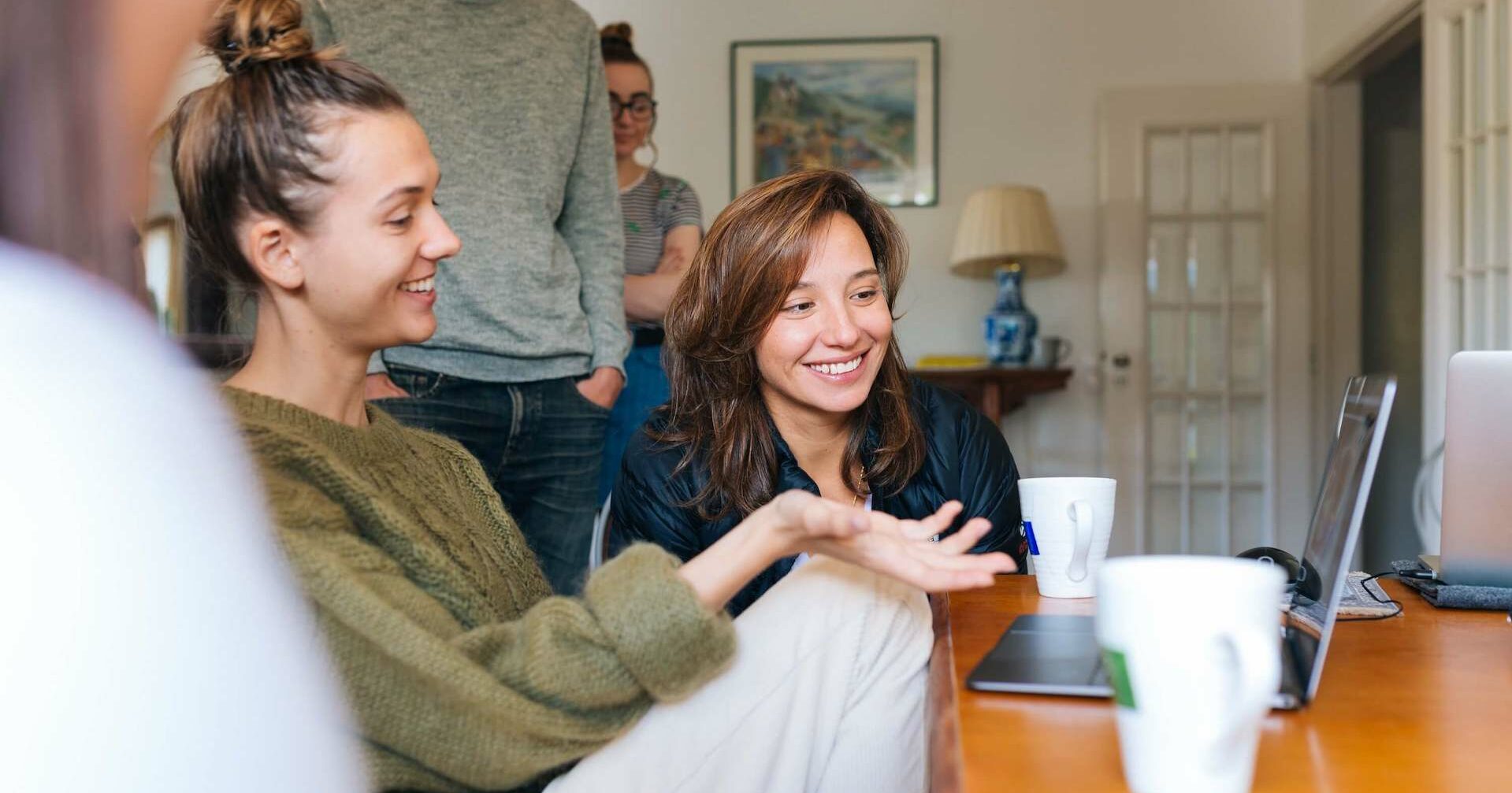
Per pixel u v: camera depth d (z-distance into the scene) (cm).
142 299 37
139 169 35
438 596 85
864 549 79
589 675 75
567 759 78
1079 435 436
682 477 144
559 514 198
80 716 35
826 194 138
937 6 436
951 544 81
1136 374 425
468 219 183
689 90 439
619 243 211
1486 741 65
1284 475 425
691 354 143
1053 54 434
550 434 194
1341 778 59
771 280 134
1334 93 425
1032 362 427
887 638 92
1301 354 424
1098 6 434
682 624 75
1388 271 462
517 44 191
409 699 72
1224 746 54
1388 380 73
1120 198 425
